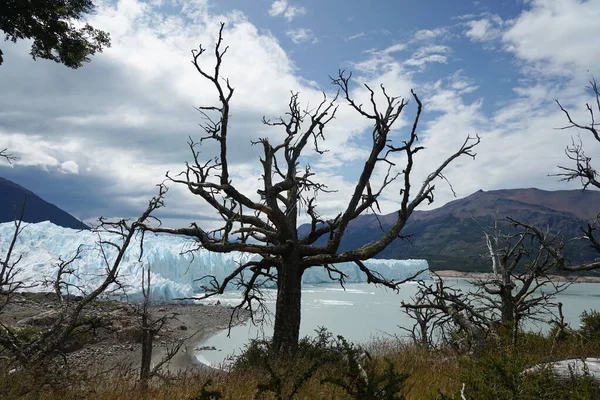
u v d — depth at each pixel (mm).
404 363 10492
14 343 7652
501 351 6512
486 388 5438
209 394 4141
